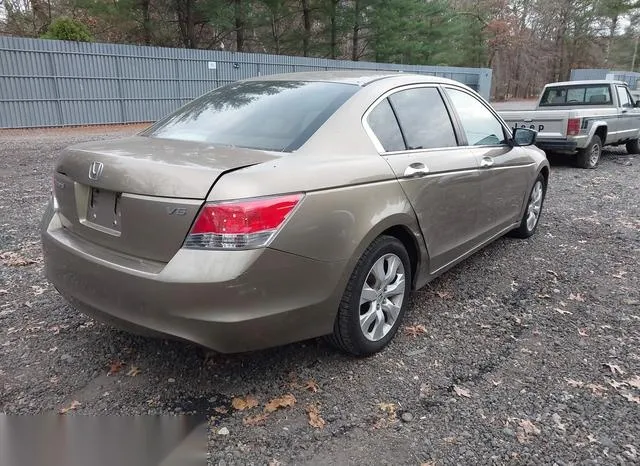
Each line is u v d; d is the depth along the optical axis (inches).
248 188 90.6
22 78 642.2
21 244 193.9
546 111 378.0
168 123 134.6
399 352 123.9
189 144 111.9
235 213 89.0
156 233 93.4
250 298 91.5
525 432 96.3
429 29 1402.6
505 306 151.1
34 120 663.1
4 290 152.9
